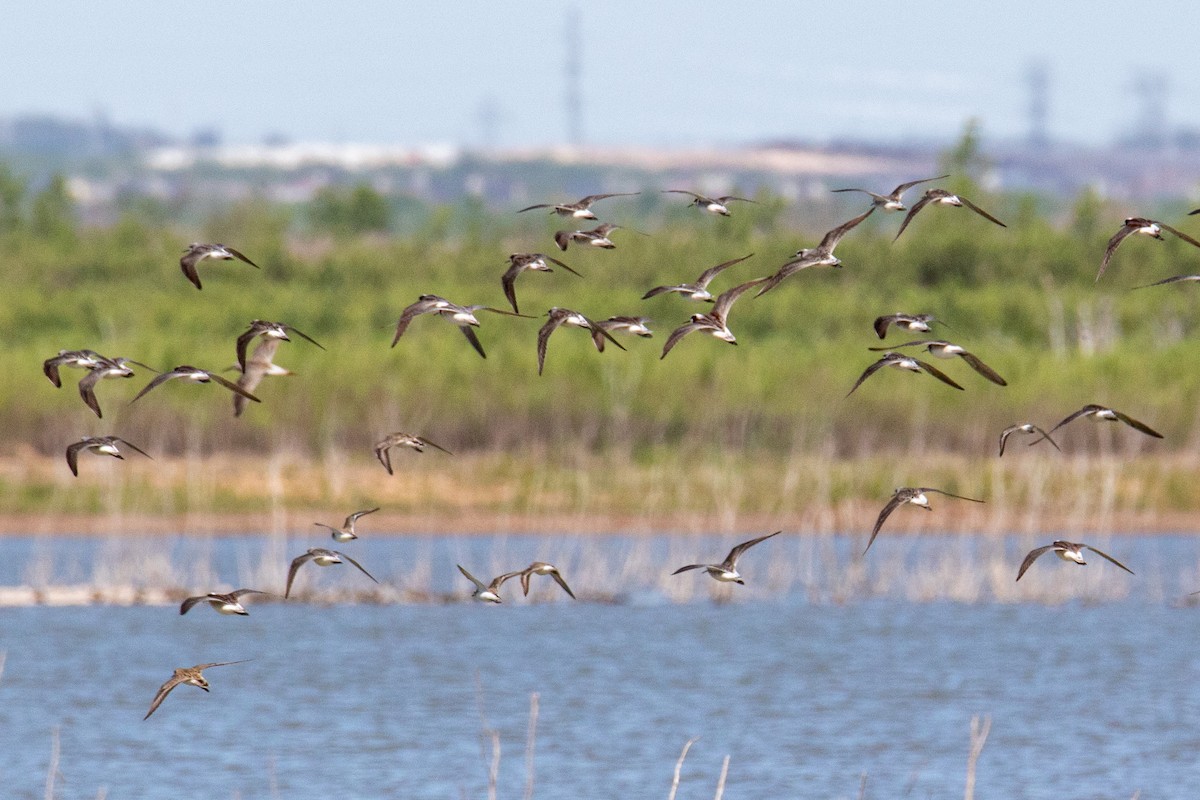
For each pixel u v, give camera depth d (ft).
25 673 117.39
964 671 119.85
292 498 184.65
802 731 103.09
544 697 111.65
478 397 198.59
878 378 201.98
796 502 182.09
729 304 56.65
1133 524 177.88
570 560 157.99
